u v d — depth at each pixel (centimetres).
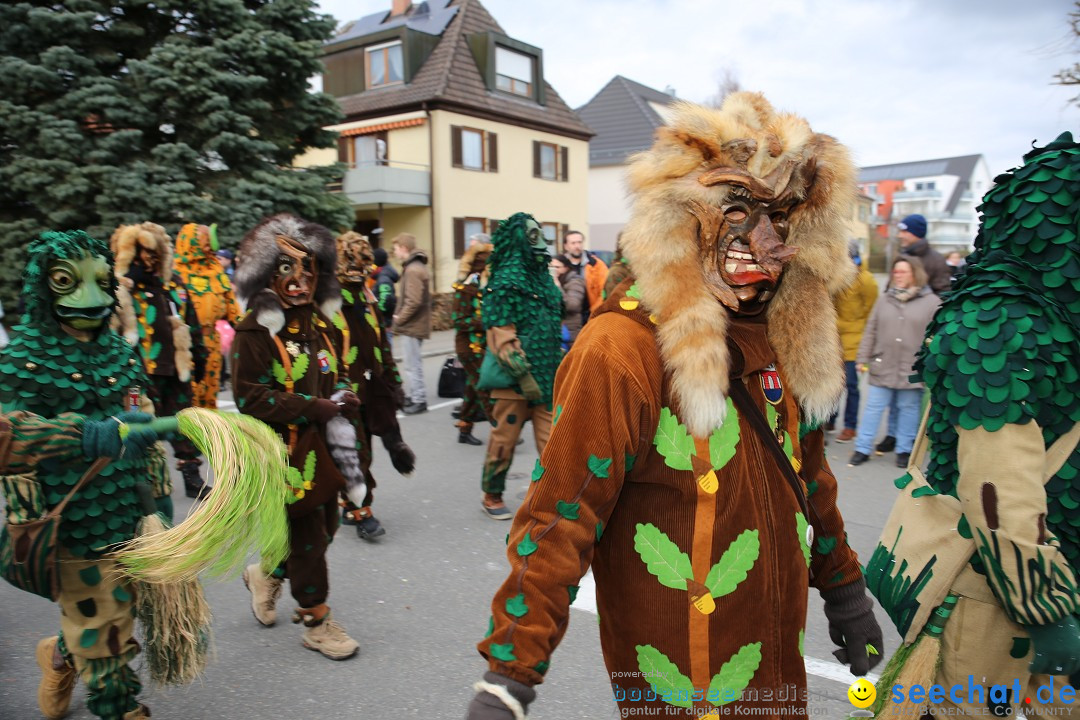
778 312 163
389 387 462
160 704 293
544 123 2423
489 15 2398
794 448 160
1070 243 164
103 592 245
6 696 299
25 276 236
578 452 137
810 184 155
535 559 134
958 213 7012
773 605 148
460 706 293
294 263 308
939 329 176
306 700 297
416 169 2148
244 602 386
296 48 1419
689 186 143
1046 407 160
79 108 1293
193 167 1358
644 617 146
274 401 299
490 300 465
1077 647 159
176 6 1379
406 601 385
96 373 247
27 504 228
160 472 273
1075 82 767
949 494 181
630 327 144
